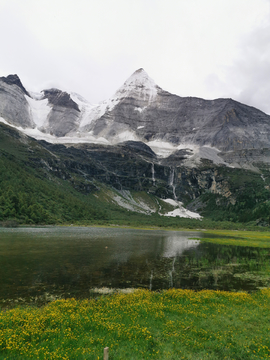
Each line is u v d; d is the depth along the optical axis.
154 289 29.27
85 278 33.22
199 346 13.63
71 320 16.00
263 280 35.09
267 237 121.12
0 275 33.06
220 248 72.81
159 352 12.74
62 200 198.50
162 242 84.19
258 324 17.17
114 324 15.71
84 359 11.41
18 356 11.52
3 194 147.75
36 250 54.31
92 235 99.19
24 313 17.23
